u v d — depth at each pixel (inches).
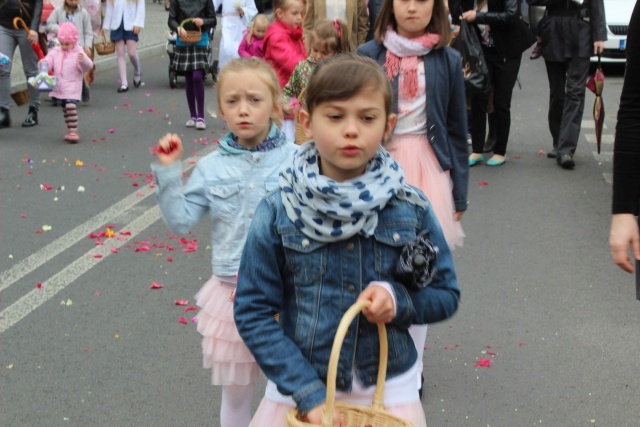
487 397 175.5
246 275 100.2
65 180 342.0
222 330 135.6
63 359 189.5
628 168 121.6
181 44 448.1
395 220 99.0
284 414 104.1
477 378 183.0
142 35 829.2
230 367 136.1
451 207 174.2
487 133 438.6
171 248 262.2
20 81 558.6
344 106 93.0
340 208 95.4
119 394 175.2
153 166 130.5
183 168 367.2
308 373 97.2
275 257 100.0
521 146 408.8
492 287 233.1
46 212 299.0
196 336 201.5
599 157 388.2
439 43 169.3
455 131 174.9
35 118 454.0
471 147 394.0
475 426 165.0
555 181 346.6
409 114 170.2
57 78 408.8
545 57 365.7
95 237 272.4
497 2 344.2
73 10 511.5
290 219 98.3
